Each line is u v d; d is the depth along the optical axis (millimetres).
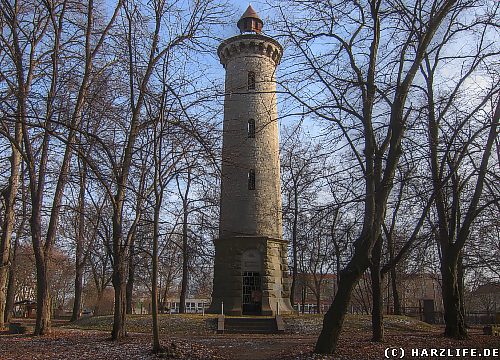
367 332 25531
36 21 22375
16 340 19891
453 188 21031
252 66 33406
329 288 72375
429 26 15453
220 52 34938
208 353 16016
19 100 19328
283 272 31812
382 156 16062
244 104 32844
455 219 21500
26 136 21484
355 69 16516
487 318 46625
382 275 19297
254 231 31219
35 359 14586
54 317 54312
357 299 54312
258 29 35750
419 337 20969
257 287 30734
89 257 41188
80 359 14562
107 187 18531
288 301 31625
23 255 43906
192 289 61625
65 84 21438
